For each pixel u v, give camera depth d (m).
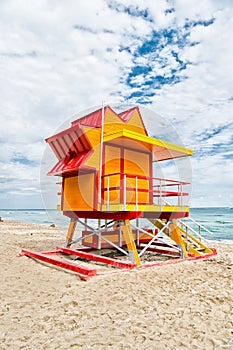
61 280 7.09
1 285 6.65
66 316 4.79
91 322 4.55
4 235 18.23
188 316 4.90
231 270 8.55
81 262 9.74
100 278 7.22
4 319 4.69
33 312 4.99
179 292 6.20
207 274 7.93
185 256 10.05
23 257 10.00
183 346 3.88
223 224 40.00
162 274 7.73
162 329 4.37
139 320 4.66
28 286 6.59
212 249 11.47
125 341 3.95
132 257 8.56
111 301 5.51
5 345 3.82
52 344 3.85
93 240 11.76
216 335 4.23
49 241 15.34
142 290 6.23
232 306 5.44
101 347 3.78
